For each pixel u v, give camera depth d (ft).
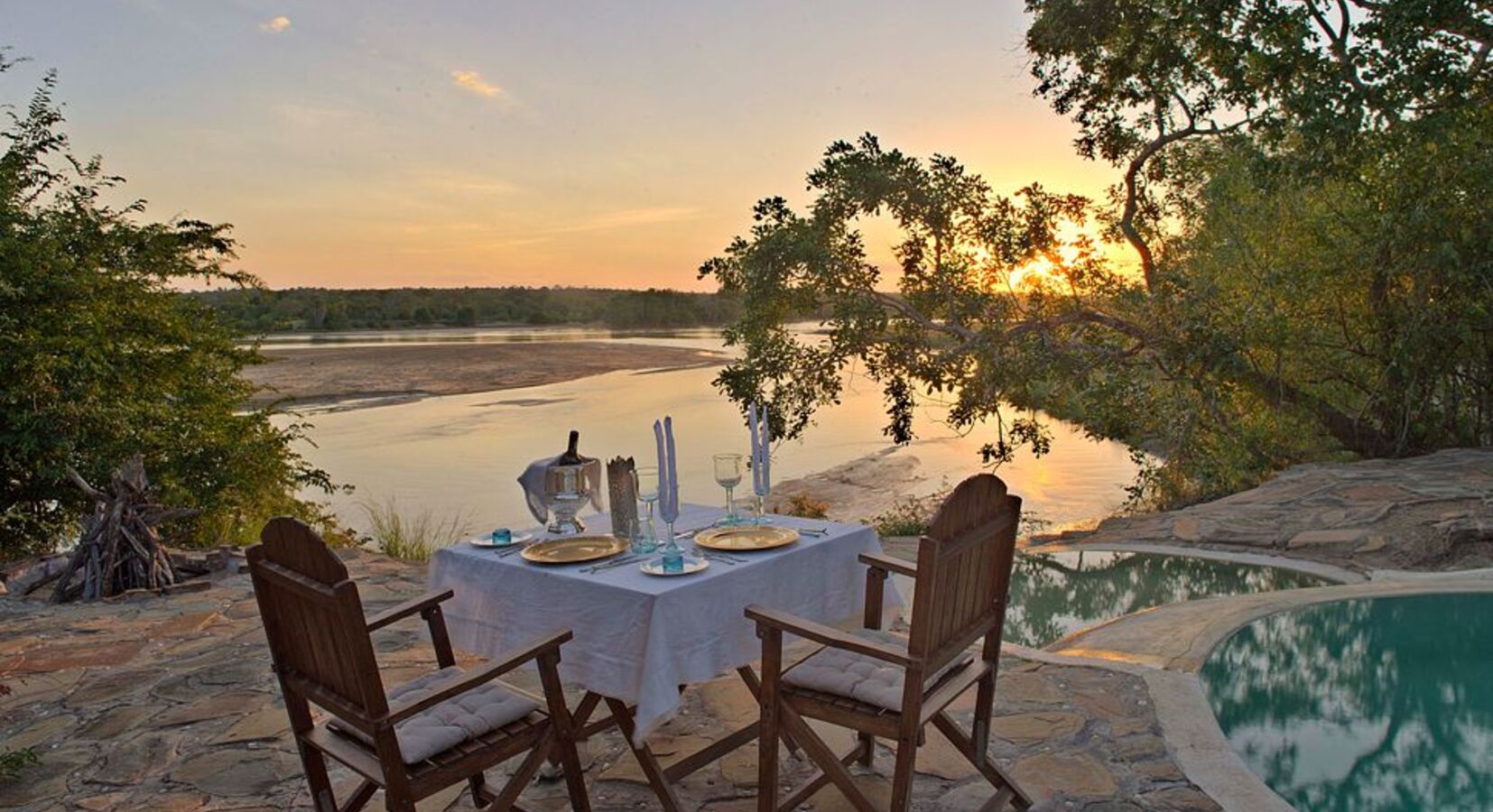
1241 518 28.60
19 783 11.40
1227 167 39.78
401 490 54.19
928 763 11.09
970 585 8.87
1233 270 38.78
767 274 42.24
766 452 11.85
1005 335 42.57
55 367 27.30
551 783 10.95
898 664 8.27
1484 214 33.55
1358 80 33.94
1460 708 13.00
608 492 11.46
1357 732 12.35
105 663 15.97
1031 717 12.26
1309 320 37.70
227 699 14.05
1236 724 12.67
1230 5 35.88
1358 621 16.79
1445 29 32.94
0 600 21.01
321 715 13.24
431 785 7.91
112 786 11.27
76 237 31.01
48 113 31.48
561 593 9.66
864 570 11.48
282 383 117.70
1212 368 38.29
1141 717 12.20
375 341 218.79
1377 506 27.20
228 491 32.71
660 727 12.34
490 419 85.76
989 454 45.29
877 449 69.46
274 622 8.52
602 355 172.45
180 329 32.83
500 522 44.91
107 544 21.29
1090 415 41.78
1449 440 37.81
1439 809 10.37
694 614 9.23
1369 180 35.55
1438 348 35.19
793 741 10.45
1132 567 25.85
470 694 9.10
